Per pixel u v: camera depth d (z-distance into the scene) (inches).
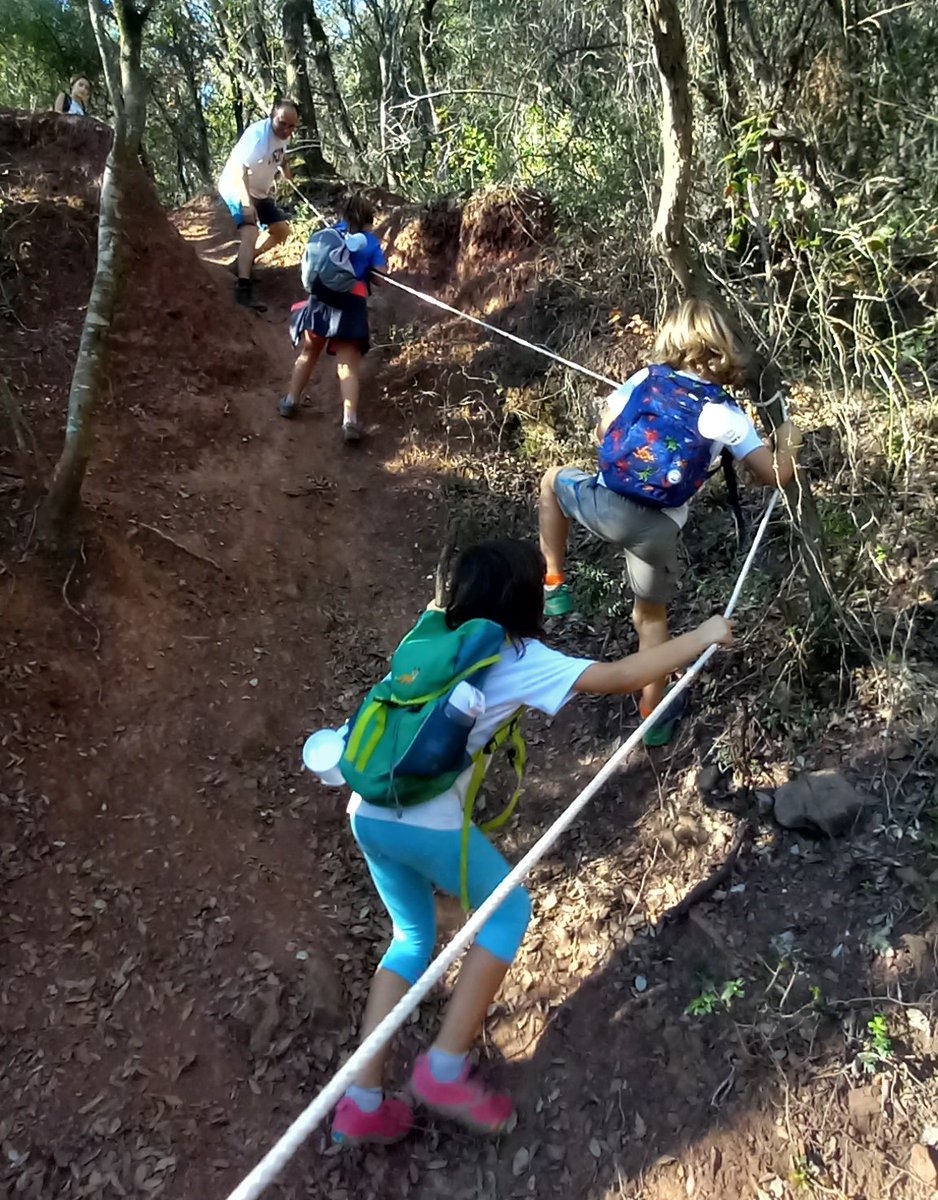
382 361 248.8
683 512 122.3
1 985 111.1
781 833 117.0
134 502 185.5
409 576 188.4
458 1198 97.3
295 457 217.0
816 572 126.4
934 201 167.6
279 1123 103.7
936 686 120.6
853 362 154.5
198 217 361.7
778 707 128.4
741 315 144.6
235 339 246.1
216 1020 111.7
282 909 125.7
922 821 109.9
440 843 92.3
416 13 530.3
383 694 93.1
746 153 153.9
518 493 203.9
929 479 143.7
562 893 123.3
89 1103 103.0
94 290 156.4
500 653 93.0
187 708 151.1
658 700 131.3
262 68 499.2
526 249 250.8
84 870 124.8
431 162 434.9
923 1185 85.3
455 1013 95.3
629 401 121.6
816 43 190.9
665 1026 103.7
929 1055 92.4
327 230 217.0
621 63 212.5
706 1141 94.1
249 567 182.2
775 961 104.1
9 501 165.0
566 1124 100.6
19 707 138.9
